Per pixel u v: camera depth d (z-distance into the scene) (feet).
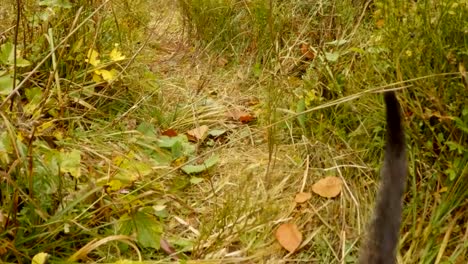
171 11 4.52
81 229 2.39
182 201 2.66
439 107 2.62
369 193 2.74
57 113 2.92
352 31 3.47
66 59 3.11
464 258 2.44
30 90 2.83
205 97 3.53
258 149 3.11
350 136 2.95
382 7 2.96
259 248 2.52
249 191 2.80
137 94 3.35
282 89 3.32
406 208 2.63
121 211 2.48
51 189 2.40
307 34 3.83
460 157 2.61
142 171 2.66
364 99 2.95
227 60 3.93
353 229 2.62
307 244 2.57
